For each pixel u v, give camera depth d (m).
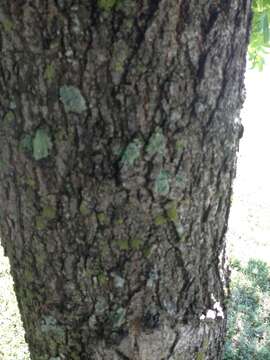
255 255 2.55
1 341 1.65
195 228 0.56
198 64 0.47
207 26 0.46
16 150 0.51
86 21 0.43
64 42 0.44
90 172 0.49
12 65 0.46
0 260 2.11
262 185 3.56
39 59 0.45
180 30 0.45
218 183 0.55
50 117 0.48
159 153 0.49
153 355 0.61
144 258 0.55
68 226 0.53
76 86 0.46
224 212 0.59
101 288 0.56
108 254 0.54
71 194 0.51
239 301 2.04
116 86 0.46
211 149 0.52
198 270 0.59
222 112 0.51
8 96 0.48
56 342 0.62
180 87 0.47
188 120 0.49
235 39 0.49
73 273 0.56
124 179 0.50
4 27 0.45
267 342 1.82
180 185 0.52
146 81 0.46
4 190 0.54
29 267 0.58
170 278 0.57
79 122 0.47
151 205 0.52
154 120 0.48
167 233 0.54
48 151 0.49
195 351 0.64
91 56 0.44
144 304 0.58
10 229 0.57
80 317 0.58
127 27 0.43
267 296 2.12
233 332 1.83
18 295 0.63
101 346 0.60
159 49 0.45
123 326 0.58
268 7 1.21
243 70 0.53
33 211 0.53
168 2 0.44
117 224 0.52
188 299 0.60
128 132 0.48
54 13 0.43
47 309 0.60
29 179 0.52
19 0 0.43
